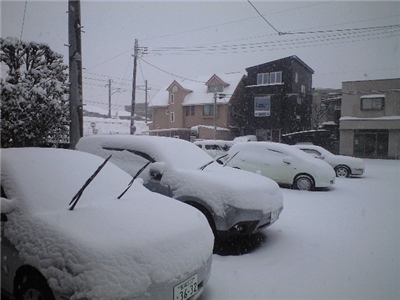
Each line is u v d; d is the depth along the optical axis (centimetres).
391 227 535
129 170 471
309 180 874
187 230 258
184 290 229
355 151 2616
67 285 190
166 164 447
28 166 285
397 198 786
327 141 2772
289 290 315
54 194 265
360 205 702
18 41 669
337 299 301
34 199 251
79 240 206
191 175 426
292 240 464
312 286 325
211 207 394
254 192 412
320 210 653
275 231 507
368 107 2559
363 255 411
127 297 194
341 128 2631
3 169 273
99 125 3584
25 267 219
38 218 231
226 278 336
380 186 985
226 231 389
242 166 922
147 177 451
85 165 330
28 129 636
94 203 273
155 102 3706
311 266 374
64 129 754
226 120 3072
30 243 218
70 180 293
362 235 492
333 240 468
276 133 2953
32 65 702
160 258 220
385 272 360
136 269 204
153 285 208
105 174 329
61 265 197
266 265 373
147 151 476
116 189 313
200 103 3177
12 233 232
